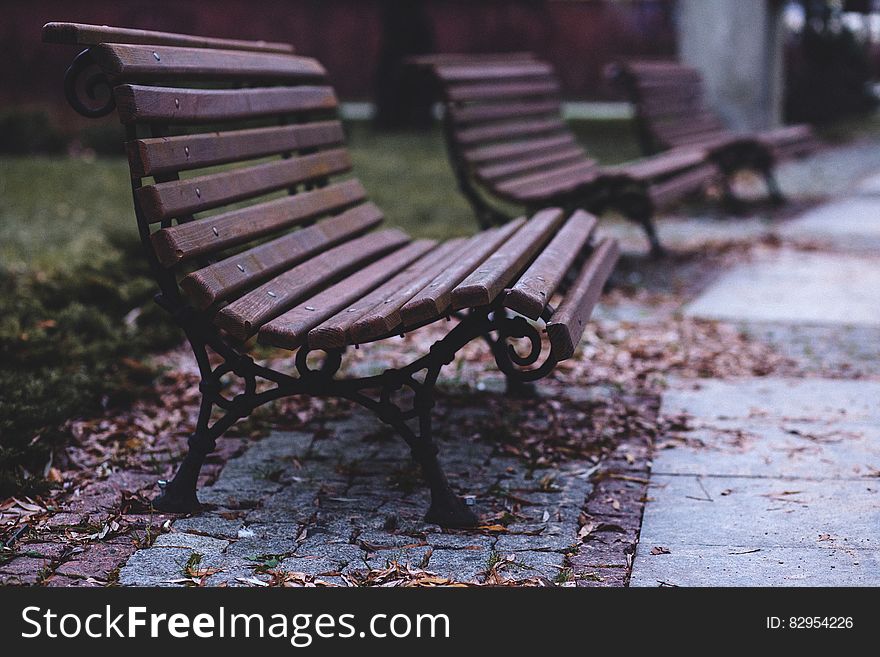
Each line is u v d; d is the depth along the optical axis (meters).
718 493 4.08
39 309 5.93
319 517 3.82
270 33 33.09
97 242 7.98
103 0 30.62
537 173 8.40
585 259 5.27
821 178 15.27
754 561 3.51
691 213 11.81
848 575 3.41
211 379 3.80
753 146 11.91
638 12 33.62
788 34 25.84
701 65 16.34
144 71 3.58
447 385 5.44
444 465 4.34
